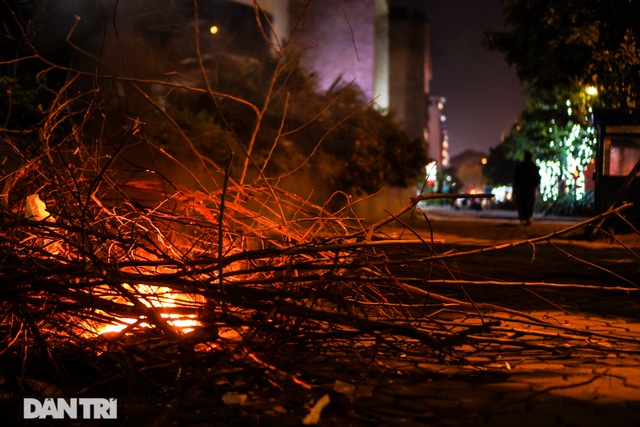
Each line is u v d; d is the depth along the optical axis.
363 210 26.72
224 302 4.57
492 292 8.14
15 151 5.43
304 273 5.81
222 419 3.67
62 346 4.72
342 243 5.20
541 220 29.66
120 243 5.08
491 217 35.31
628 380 4.34
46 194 5.57
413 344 5.19
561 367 4.65
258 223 6.03
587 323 6.29
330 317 4.45
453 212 52.12
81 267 4.46
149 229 5.69
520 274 9.81
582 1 15.28
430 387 4.21
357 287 5.68
